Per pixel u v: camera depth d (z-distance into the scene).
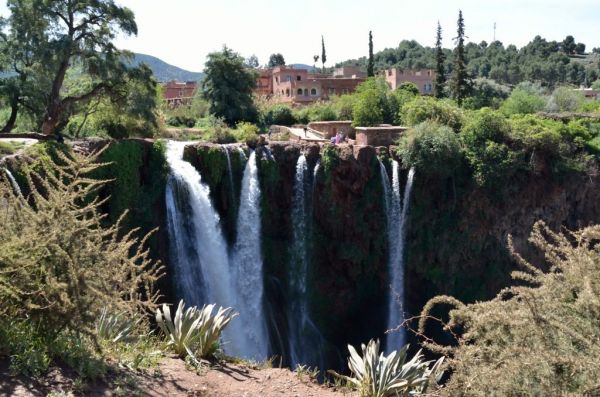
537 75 108.06
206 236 25.81
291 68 68.00
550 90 95.06
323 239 29.00
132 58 29.58
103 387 6.89
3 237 7.08
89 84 31.89
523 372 5.57
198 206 25.39
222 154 26.25
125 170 22.81
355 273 29.62
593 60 130.38
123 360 7.79
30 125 31.84
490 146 29.77
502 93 74.44
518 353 5.63
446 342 29.67
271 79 75.00
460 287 30.67
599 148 32.69
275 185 27.70
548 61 116.44
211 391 7.69
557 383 5.31
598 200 32.25
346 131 38.84
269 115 44.28
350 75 83.81
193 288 26.03
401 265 29.97
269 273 28.80
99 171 21.80
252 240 27.64
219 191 26.78
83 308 6.96
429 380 6.89
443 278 30.38
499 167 29.52
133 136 31.20
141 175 24.12
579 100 56.44
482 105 54.66
